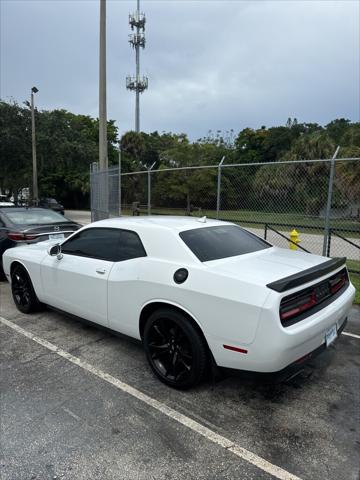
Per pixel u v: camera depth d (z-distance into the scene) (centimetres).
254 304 265
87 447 248
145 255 353
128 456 240
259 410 291
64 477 222
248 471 228
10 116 2419
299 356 279
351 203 1266
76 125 3072
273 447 249
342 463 235
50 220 724
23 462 234
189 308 301
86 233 424
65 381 334
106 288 374
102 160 1052
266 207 1173
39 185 4028
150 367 354
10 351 397
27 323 480
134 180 2055
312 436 261
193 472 227
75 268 413
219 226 399
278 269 309
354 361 376
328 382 335
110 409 291
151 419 279
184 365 314
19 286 525
